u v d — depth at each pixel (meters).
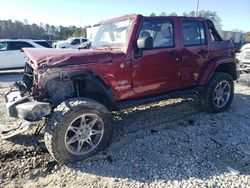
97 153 3.77
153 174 3.30
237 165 3.51
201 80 5.19
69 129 3.45
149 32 4.33
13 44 13.56
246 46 9.73
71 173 3.36
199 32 5.13
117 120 5.06
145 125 4.82
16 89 4.31
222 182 3.13
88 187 3.08
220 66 5.61
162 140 4.21
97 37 4.99
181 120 5.07
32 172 3.38
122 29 4.36
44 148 3.94
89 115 3.57
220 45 5.52
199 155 3.75
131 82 4.25
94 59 3.83
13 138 4.28
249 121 5.07
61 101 3.78
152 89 4.56
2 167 3.48
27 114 3.40
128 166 3.49
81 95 4.01
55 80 3.63
